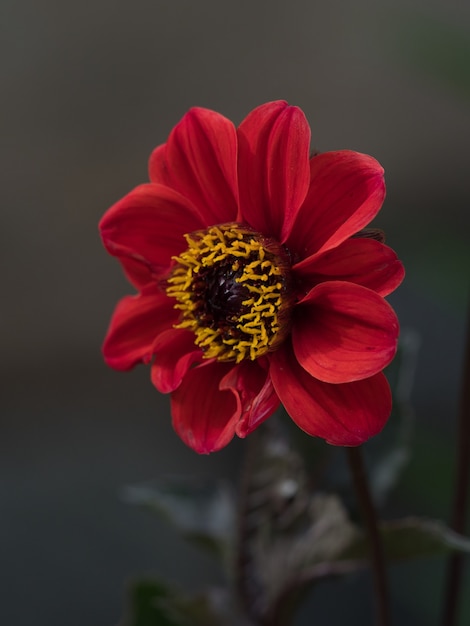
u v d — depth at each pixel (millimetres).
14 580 711
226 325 420
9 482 784
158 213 432
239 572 501
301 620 684
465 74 601
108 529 745
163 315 442
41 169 957
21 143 957
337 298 400
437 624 622
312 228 416
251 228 423
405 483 586
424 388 784
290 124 406
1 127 955
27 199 948
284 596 499
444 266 646
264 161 418
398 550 458
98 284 943
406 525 454
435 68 606
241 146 417
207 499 521
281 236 421
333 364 400
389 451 497
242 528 494
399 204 964
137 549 734
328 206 412
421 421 738
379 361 392
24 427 871
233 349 419
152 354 427
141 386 901
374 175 401
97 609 699
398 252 741
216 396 426
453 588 500
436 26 614
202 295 424
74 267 943
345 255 404
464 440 480
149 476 787
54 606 700
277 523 493
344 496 490
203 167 427
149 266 438
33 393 899
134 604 511
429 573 632
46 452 832
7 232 936
